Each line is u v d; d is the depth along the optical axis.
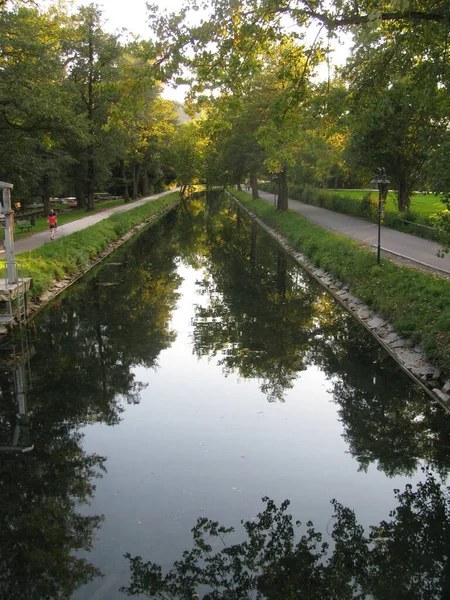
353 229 31.11
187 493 8.13
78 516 7.59
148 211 55.16
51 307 19.95
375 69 13.66
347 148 32.22
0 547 7.02
